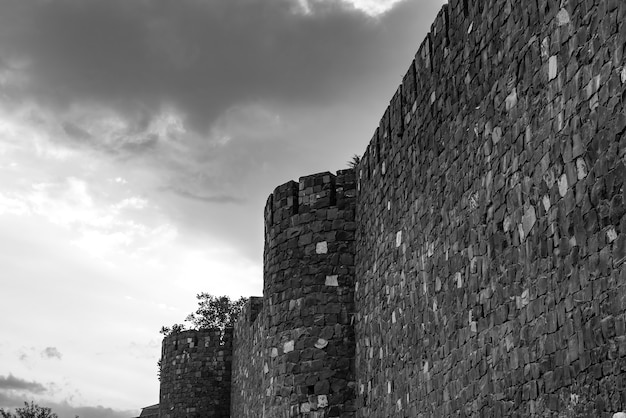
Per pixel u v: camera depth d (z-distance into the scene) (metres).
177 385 32.06
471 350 10.01
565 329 7.59
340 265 16.61
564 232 7.66
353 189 16.98
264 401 17.33
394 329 13.47
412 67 12.89
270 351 17.19
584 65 7.32
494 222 9.39
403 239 13.14
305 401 16.05
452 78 10.98
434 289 11.49
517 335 8.67
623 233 6.68
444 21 11.40
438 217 11.41
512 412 8.75
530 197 8.43
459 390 10.39
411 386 12.44
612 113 6.85
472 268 10.05
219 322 43.38
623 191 6.68
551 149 7.95
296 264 17.00
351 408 15.84
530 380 8.32
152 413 46.84
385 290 14.13
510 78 9.02
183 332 32.41
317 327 16.38
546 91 8.10
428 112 12.00
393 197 13.81
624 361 6.63
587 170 7.25
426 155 12.04
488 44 9.71
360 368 15.63
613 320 6.79
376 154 15.09
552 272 7.89
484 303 9.64
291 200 17.52
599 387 6.97
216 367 31.64
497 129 9.37
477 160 9.98
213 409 31.30
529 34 8.53
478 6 10.07
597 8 7.11
